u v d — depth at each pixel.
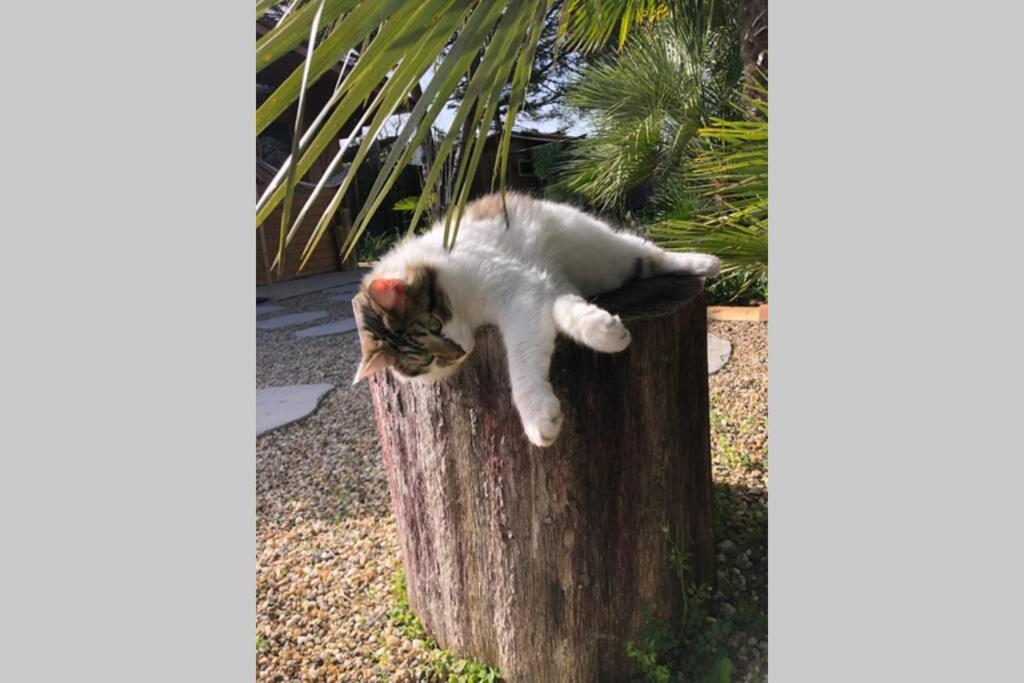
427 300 1.45
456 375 1.53
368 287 1.51
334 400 4.10
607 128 4.25
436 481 1.64
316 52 0.90
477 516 1.60
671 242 2.59
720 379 3.36
